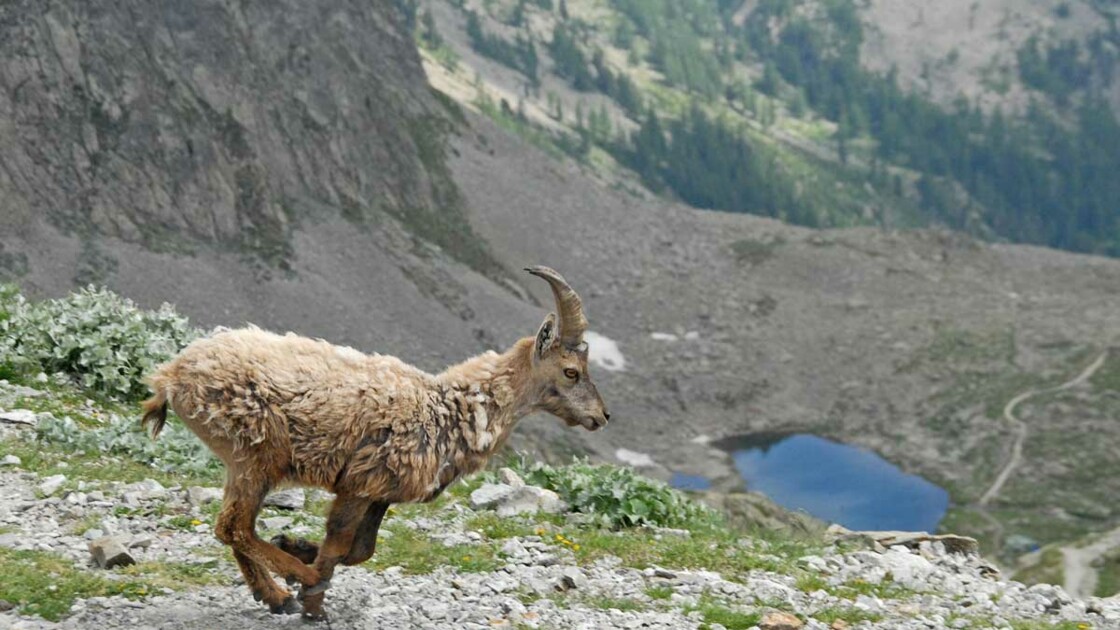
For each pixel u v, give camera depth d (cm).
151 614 993
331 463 982
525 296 14488
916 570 1447
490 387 1070
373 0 16962
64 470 1399
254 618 1008
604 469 1627
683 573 1290
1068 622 1278
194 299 10431
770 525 1844
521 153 17912
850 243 18325
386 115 15250
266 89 13425
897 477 12962
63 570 1072
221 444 966
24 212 9994
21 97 10738
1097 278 18000
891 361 15338
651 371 14825
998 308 16775
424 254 13462
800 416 14338
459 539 1329
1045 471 12825
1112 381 14538
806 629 1144
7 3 11031
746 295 16650
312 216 12825
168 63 12194
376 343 11456
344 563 1014
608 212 17688
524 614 1095
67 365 1852
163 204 11231
